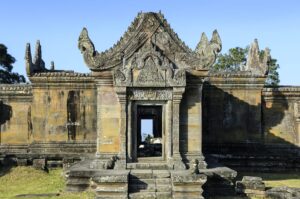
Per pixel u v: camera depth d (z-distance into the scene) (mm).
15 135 31484
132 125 21719
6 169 27938
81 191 20891
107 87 22172
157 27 21891
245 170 29125
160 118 32938
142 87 21422
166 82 21266
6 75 56031
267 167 29000
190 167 20781
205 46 21922
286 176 26906
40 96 30859
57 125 30828
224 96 30859
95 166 21719
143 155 27062
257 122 30609
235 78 30578
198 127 21953
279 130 30906
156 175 19812
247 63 33219
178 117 21453
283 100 31031
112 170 20703
